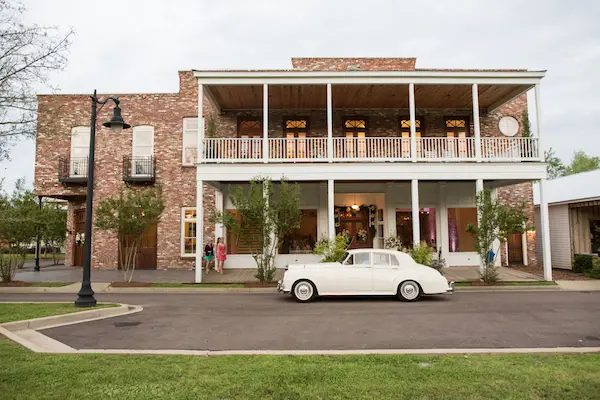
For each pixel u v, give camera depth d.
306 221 20.92
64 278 18.00
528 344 7.16
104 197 21.80
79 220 23.00
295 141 17.91
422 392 4.58
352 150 20.58
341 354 6.20
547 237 16.69
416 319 9.42
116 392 4.56
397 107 21.28
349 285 12.37
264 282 16.17
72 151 22.23
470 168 17.08
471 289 15.09
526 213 21.88
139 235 16.70
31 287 15.47
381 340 7.45
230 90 18.72
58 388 4.67
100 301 12.45
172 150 22.00
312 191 20.98
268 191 16.20
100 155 22.08
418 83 17.38
